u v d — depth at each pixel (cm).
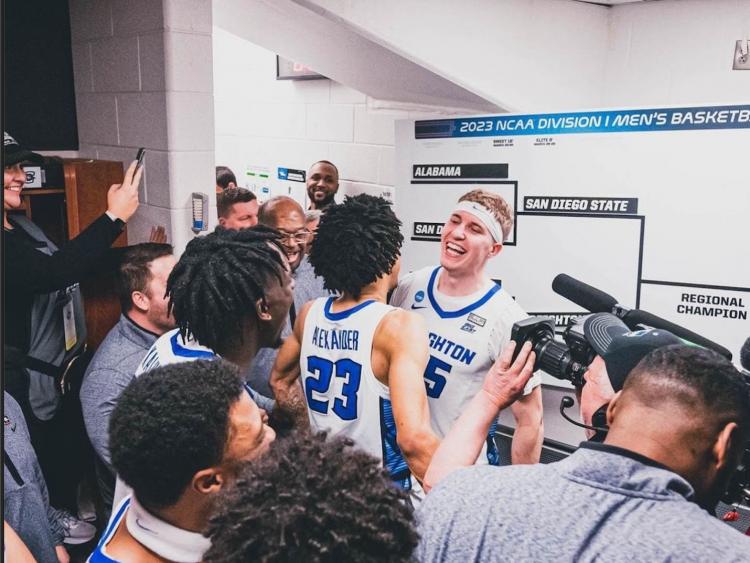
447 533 83
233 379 89
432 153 229
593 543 76
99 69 270
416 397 127
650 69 262
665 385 84
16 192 208
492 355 185
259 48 400
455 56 242
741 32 236
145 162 256
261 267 129
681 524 75
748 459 104
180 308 129
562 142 208
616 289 208
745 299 191
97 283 245
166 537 83
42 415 204
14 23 269
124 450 81
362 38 233
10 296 190
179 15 234
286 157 397
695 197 193
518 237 219
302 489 58
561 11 257
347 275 142
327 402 146
